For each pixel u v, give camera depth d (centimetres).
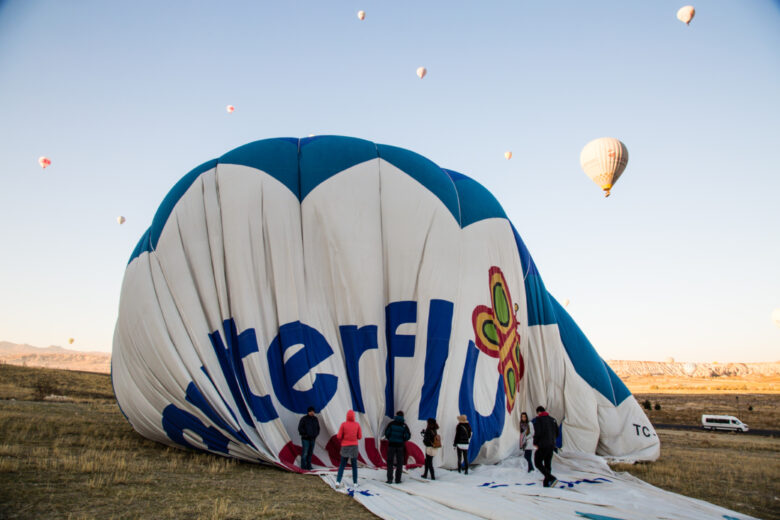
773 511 737
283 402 970
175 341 973
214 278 1035
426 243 1137
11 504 545
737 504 775
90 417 1412
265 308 1024
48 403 1816
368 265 1090
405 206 1153
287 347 1003
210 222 1077
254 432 929
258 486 721
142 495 616
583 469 1033
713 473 1065
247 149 1166
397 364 1062
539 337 1329
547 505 706
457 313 1136
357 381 1025
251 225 1063
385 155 1213
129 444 1005
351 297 1067
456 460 1012
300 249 1081
